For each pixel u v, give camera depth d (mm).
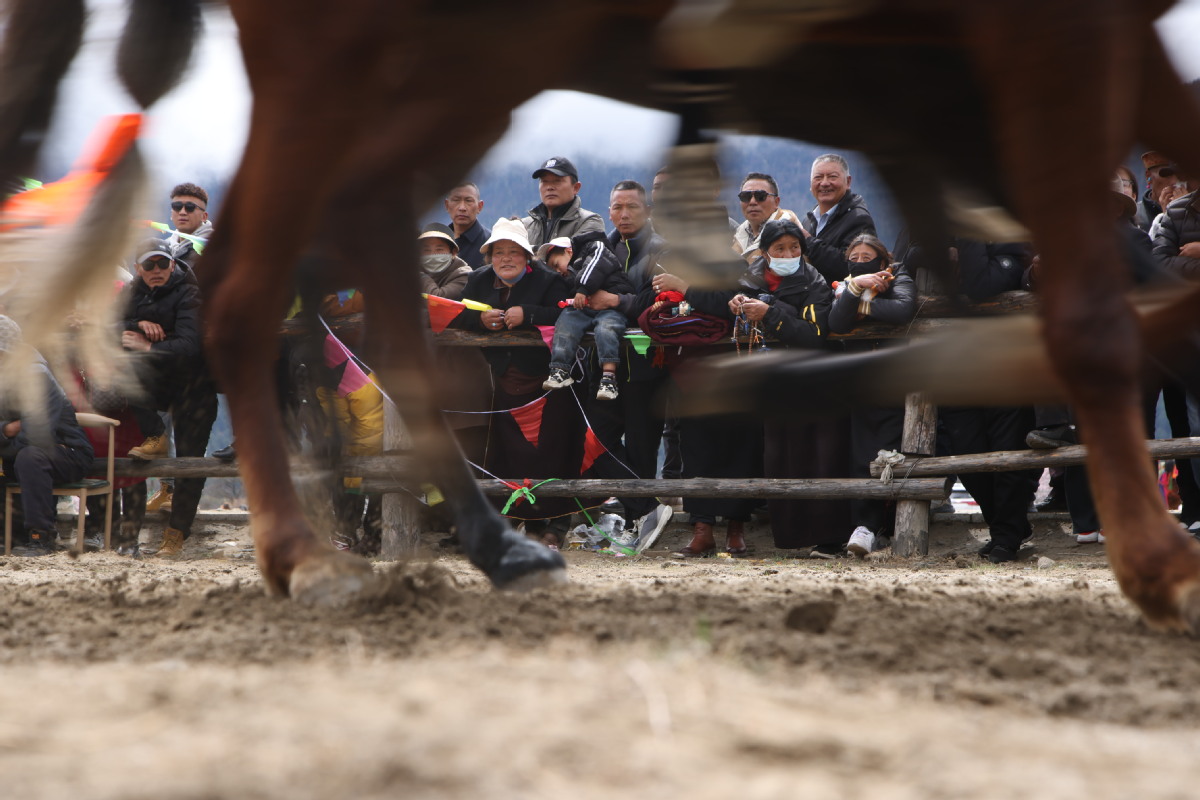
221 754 3061
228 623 6180
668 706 3531
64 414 18000
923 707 4160
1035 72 5707
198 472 18594
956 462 17250
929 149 8094
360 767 2891
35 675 4488
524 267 17328
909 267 8844
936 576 12094
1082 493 17453
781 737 3256
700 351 16781
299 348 9406
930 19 6578
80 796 2750
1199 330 7449
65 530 20391
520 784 2805
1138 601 6035
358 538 17938
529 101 7387
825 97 7770
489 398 17656
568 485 17781
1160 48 6496
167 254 17906
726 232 8055
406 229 7586
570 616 6277
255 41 6395
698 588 8164
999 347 7129
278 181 6434
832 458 17906
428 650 5352
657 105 7867
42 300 8367
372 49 6305
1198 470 16188
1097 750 3486
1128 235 7715
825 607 5906
